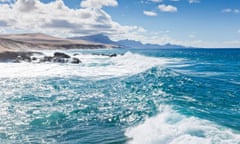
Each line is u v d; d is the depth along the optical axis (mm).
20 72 28703
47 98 15492
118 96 15484
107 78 23688
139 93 15875
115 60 47281
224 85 18797
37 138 9117
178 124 8531
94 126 10273
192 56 73812
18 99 15273
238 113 10539
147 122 9680
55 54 50531
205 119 9242
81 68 33156
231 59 57562
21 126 10414
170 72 25406
